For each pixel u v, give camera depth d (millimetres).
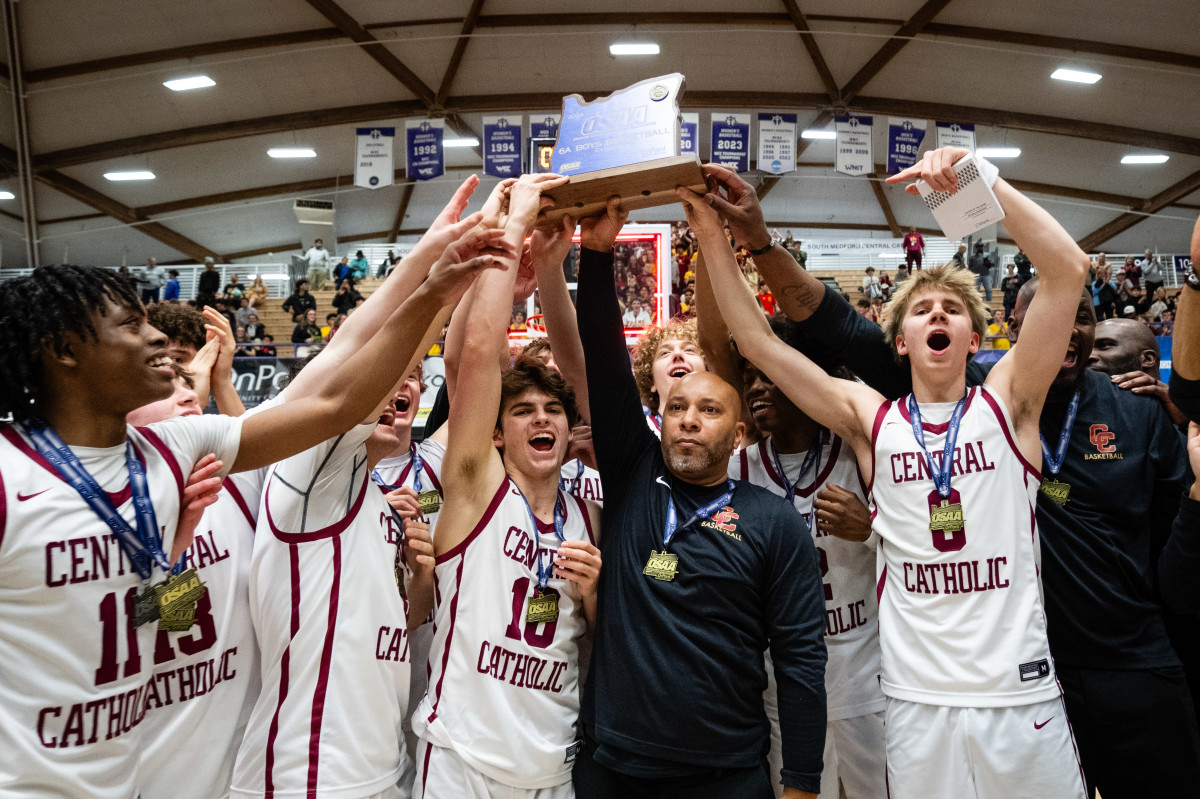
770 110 20062
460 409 2463
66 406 1734
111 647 1693
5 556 1584
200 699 2191
